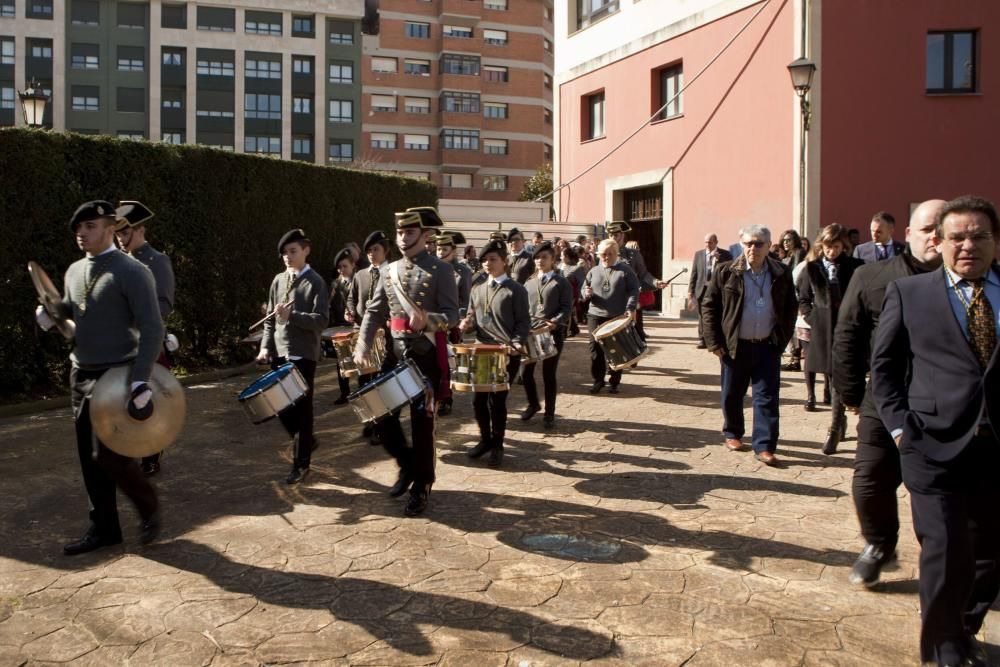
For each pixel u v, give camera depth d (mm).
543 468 7020
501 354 7066
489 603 4301
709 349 7457
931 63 17375
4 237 9359
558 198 26281
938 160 17328
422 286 5984
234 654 3775
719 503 6008
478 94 61000
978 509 3523
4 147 9320
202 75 54000
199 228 12281
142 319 4805
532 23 62625
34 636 3949
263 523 5574
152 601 4340
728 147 19656
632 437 8180
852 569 4660
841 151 17312
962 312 3449
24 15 50906
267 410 6039
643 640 3902
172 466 7051
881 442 4375
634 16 22547
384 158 59875
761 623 4082
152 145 11398
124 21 52781
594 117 24922
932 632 3418
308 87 56156
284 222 14391
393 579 4617
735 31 19344
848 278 7461
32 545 5164
